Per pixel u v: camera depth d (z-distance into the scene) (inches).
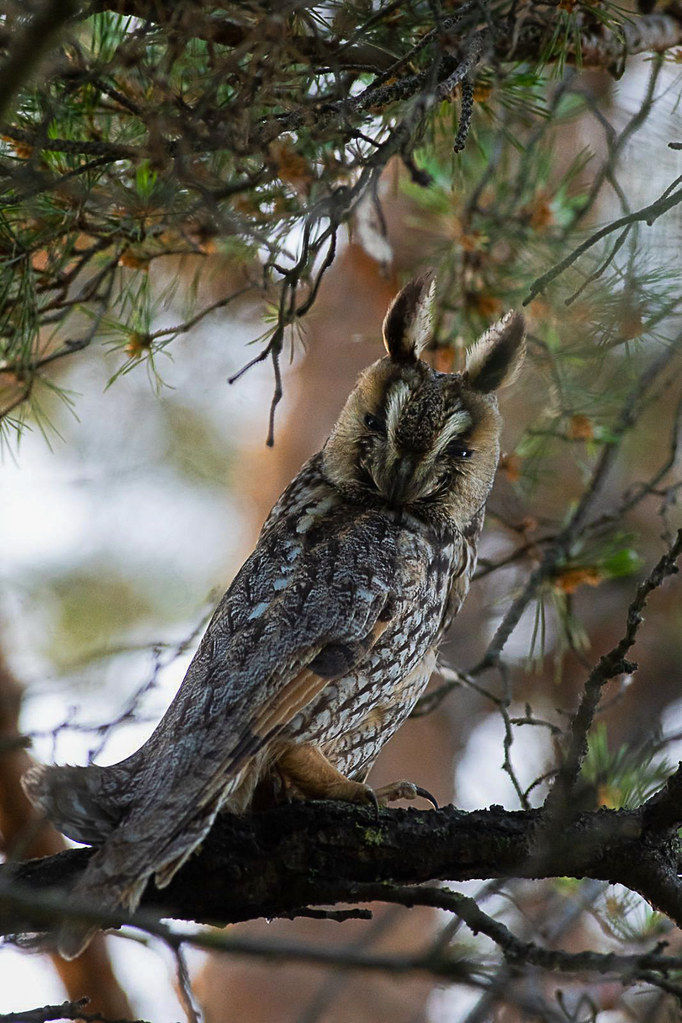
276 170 333.4
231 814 331.6
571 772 319.6
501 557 673.0
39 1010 301.4
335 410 693.9
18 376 398.3
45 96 315.0
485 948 405.4
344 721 367.2
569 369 493.4
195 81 347.3
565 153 547.2
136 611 703.1
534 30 403.5
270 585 365.1
